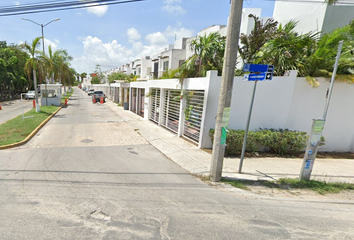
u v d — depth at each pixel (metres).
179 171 5.16
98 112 17.14
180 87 8.71
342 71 7.15
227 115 4.35
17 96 35.59
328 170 5.70
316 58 6.84
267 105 6.92
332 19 9.59
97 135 8.84
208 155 6.43
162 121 11.16
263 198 3.85
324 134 7.50
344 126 7.48
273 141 6.61
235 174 5.04
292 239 2.60
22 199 3.33
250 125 6.97
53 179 4.20
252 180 4.73
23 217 2.84
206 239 2.53
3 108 18.48
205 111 6.89
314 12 10.12
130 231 2.63
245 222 2.96
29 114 13.34
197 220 2.96
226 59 4.16
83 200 3.39
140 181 4.35
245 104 6.84
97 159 5.69
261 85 6.81
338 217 3.26
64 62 31.83
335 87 7.10
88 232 2.58
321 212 3.40
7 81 27.53
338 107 7.28
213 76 6.65
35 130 8.73
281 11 12.49
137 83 15.85
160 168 5.30
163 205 3.36
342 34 7.07
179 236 2.56
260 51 7.66
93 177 4.41
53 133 8.87
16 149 6.35
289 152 6.92
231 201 3.64
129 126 11.27
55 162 5.24
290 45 7.18
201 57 7.90
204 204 3.47
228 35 4.06
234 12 3.92
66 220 2.81
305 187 4.43
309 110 7.16
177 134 9.20
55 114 15.12
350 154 7.44
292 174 5.19
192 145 7.56
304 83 6.98
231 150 6.45
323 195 4.12
